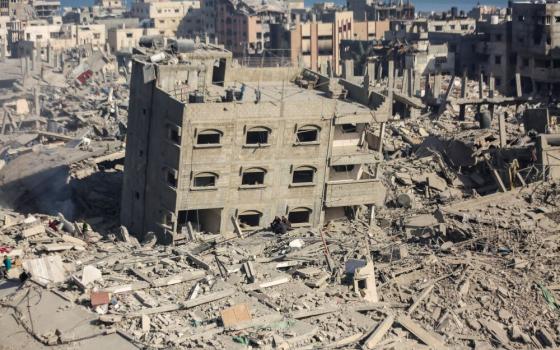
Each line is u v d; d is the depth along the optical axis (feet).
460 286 224.53
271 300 205.46
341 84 327.67
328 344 186.50
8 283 220.84
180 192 282.56
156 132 293.64
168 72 296.92
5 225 269.44
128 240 271.08
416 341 195.11
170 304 201.16
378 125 361.51
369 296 217.15
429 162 333.62
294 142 289.94
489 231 259.60
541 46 554.05
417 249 251.60
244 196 288.92
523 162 321.93
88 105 522.47
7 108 516.73
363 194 299.17
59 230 269.03
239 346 183.32
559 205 281.54
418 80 480.64
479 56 609.01
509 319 212.23
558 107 410.11
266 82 339.98
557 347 203.00
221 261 228.43
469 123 392.27
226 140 282.15
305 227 293.64
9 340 191.42
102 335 189.06
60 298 206.90
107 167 365.40
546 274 233.96
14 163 364.58
